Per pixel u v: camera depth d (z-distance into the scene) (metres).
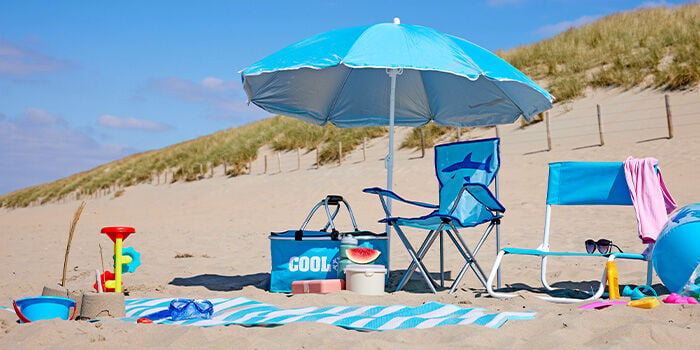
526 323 3.50
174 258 8.15
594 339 3.16
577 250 7.10
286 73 6.29
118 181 30.33
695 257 4.32
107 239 11.30
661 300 4.25
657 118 13.77
